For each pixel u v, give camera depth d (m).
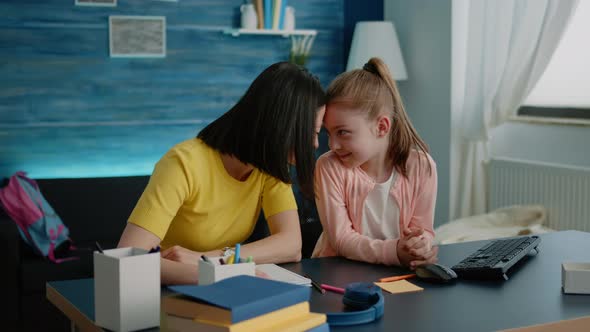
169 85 4.54
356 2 5.04
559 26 3.83
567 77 4.12
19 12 4.18
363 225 2.00
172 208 1.78
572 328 1.38
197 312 1.15
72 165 4.36
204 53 4.61
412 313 1.41
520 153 4.40
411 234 1.79
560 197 3.98
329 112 1.87
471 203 4.57
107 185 4.14
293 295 1.19
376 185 1.97
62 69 4.29
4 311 3.44
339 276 1.72
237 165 1.87
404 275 1.71
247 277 1.27
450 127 4.52
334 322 1.34
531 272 1.74
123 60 4.42
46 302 3.50
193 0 4.55
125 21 4.39
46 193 4.00
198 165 1.83
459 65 4.51
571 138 4.05
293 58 4.80
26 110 4.24
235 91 4.72
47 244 3.61
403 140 1.94
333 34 5.01
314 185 1.97
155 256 1.34
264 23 4.64
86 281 1.71
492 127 4.32
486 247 1.91
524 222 4.02
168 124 4.56
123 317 1.31
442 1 4.52
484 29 4.24
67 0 4.27
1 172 4.21
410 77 4.84
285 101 1.70
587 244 2.06
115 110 4.43
